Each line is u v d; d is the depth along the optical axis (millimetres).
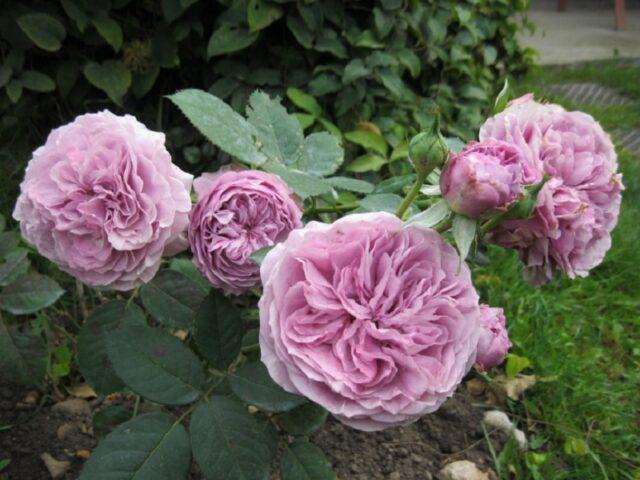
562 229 313
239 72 701
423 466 471
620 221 811
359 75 691
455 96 829
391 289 249
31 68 704
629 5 2830
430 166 264
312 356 245
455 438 498
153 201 300
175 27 689
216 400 296
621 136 1224
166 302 348
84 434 464
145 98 746
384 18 708
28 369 386
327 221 413
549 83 1554
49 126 744
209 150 719
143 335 301
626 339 646
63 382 506
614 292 705
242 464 284
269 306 252
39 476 431
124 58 695
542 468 482
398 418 251
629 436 519
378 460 471
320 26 681
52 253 312
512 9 982
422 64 790
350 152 726
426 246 254
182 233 332
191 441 286
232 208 319
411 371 250
